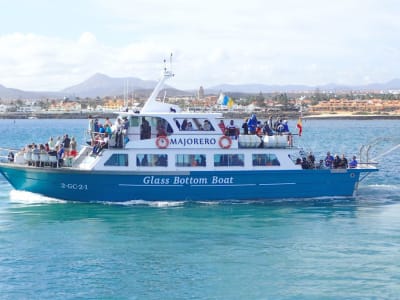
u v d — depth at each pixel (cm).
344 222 3712
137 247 3177
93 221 3691
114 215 3838
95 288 2630
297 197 4288
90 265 2903
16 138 13100
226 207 4081
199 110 4412
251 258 3005
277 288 2633
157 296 2556
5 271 2817
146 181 4062
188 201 4159
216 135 4125
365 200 4403
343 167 4409
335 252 3095
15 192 4359
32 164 4159
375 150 9300
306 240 3309
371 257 3011
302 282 2697
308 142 11619
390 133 15500
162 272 2817
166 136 4072
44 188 4138
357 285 2659
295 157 4275
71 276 2761
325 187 4341
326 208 4112
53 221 3691
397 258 2992
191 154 4100
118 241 3281
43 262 2938
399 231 3497
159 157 4072
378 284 2669
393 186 5138
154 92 4181
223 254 3067
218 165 4131
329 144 11000
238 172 4147
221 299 2530
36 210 3966
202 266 2892
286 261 2959
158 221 3700
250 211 3988
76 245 3209
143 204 4122
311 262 2945
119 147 4041
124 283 2686
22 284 2667
